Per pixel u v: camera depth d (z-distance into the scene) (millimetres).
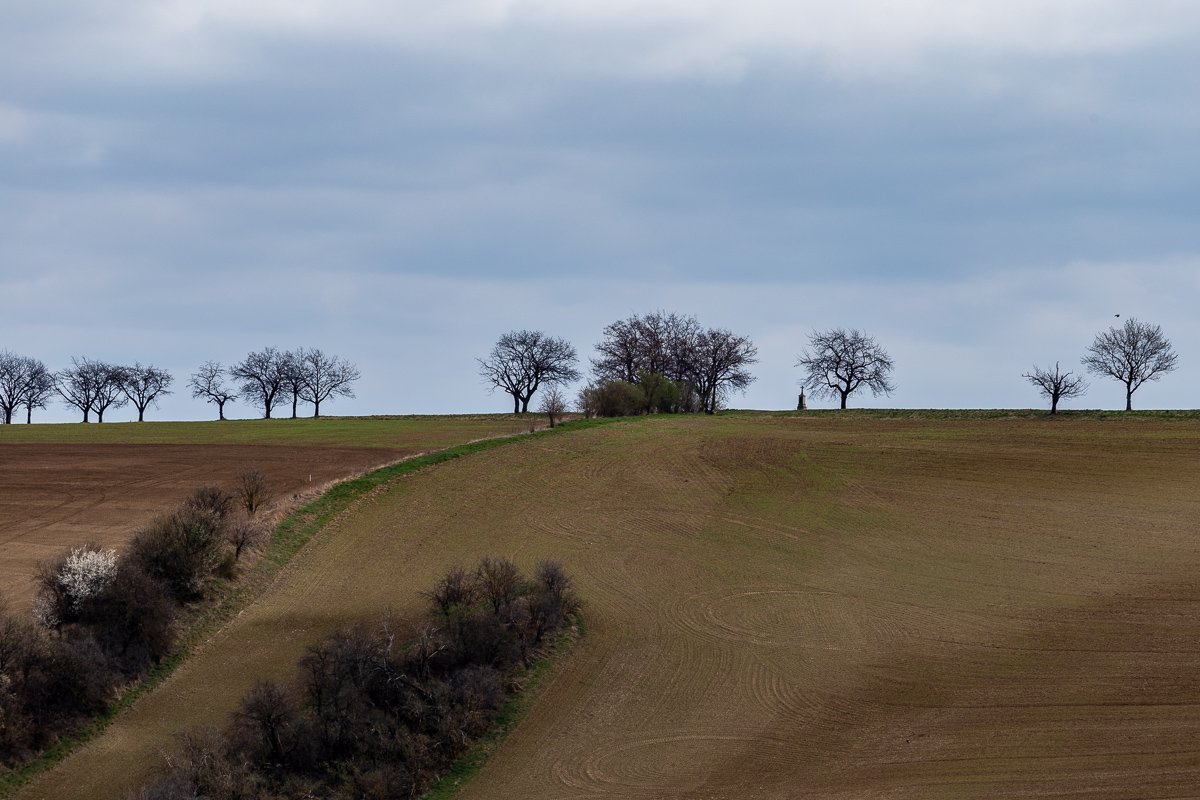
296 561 47031
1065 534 50500
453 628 38312
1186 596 42281
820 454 66875
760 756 32625
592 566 47531
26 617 38125
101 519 53312
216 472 66125
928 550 49312
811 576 46625
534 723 35062
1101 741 31703
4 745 32219
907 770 31016
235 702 35438
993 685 36125
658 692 36781
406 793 31609
